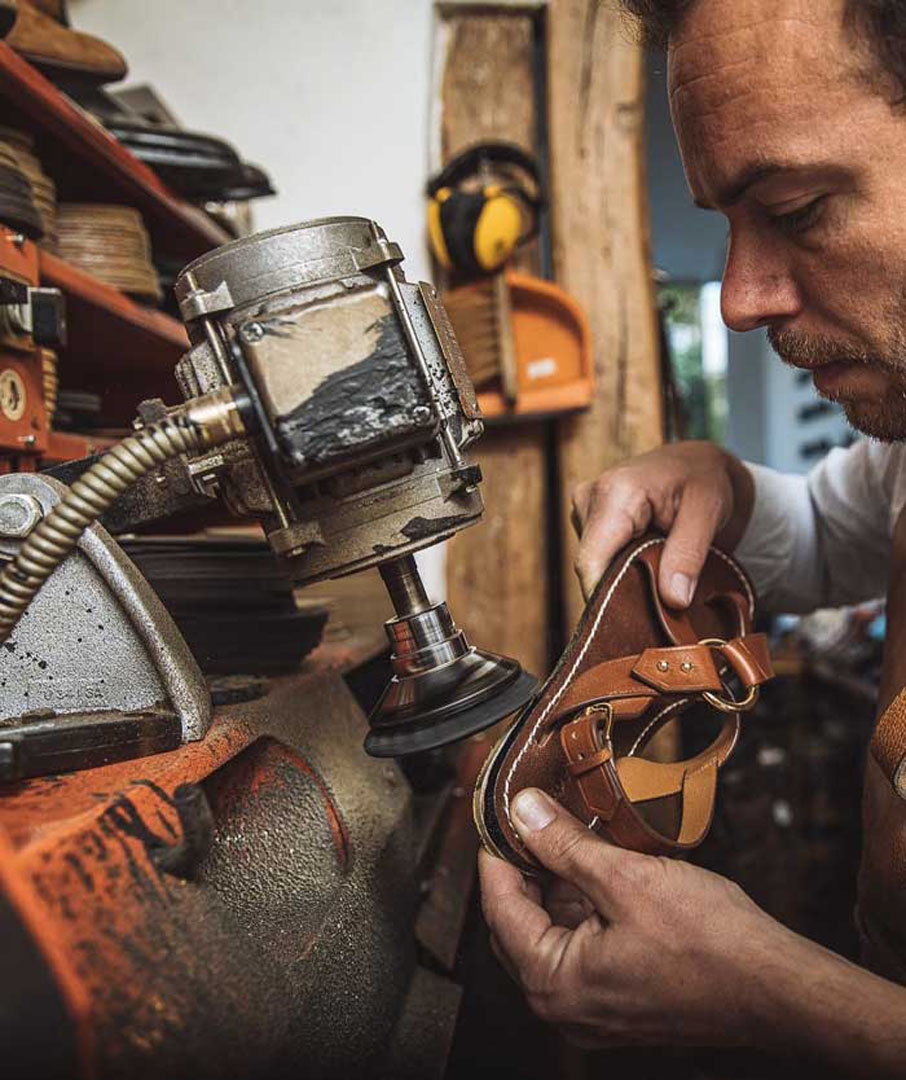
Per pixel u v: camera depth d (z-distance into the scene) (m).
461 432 0.67
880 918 0.86
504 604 2.23
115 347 1.34
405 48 2.29
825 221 0.69
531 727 0.78
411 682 0.70
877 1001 0.61
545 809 0.71
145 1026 0.43
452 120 2.27
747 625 1.03
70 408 1.13
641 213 2.25
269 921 0.62
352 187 2.31
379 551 0.66
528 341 2.15
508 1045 1.21
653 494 1.02
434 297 0.67
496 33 2.27
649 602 0.95
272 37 2.30
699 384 6.82
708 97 0.67
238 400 0.56
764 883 2.59
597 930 0.69
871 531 1.26
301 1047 0.57
